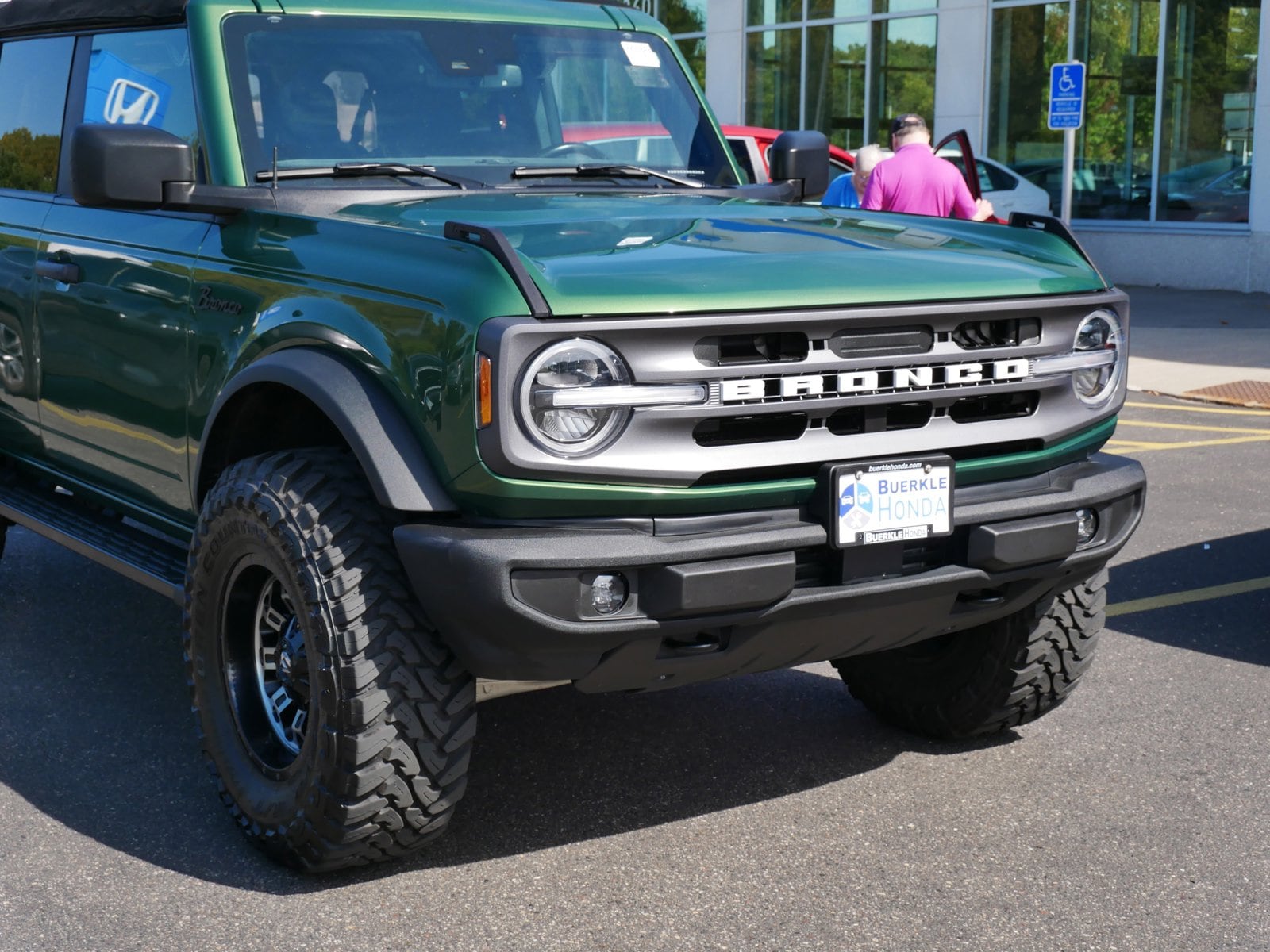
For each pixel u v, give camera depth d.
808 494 3.32
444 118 4.38
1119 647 5.27
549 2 4.87
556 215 3.83
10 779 4.12
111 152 3.77
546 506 3.11
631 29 4.91
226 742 3.71
